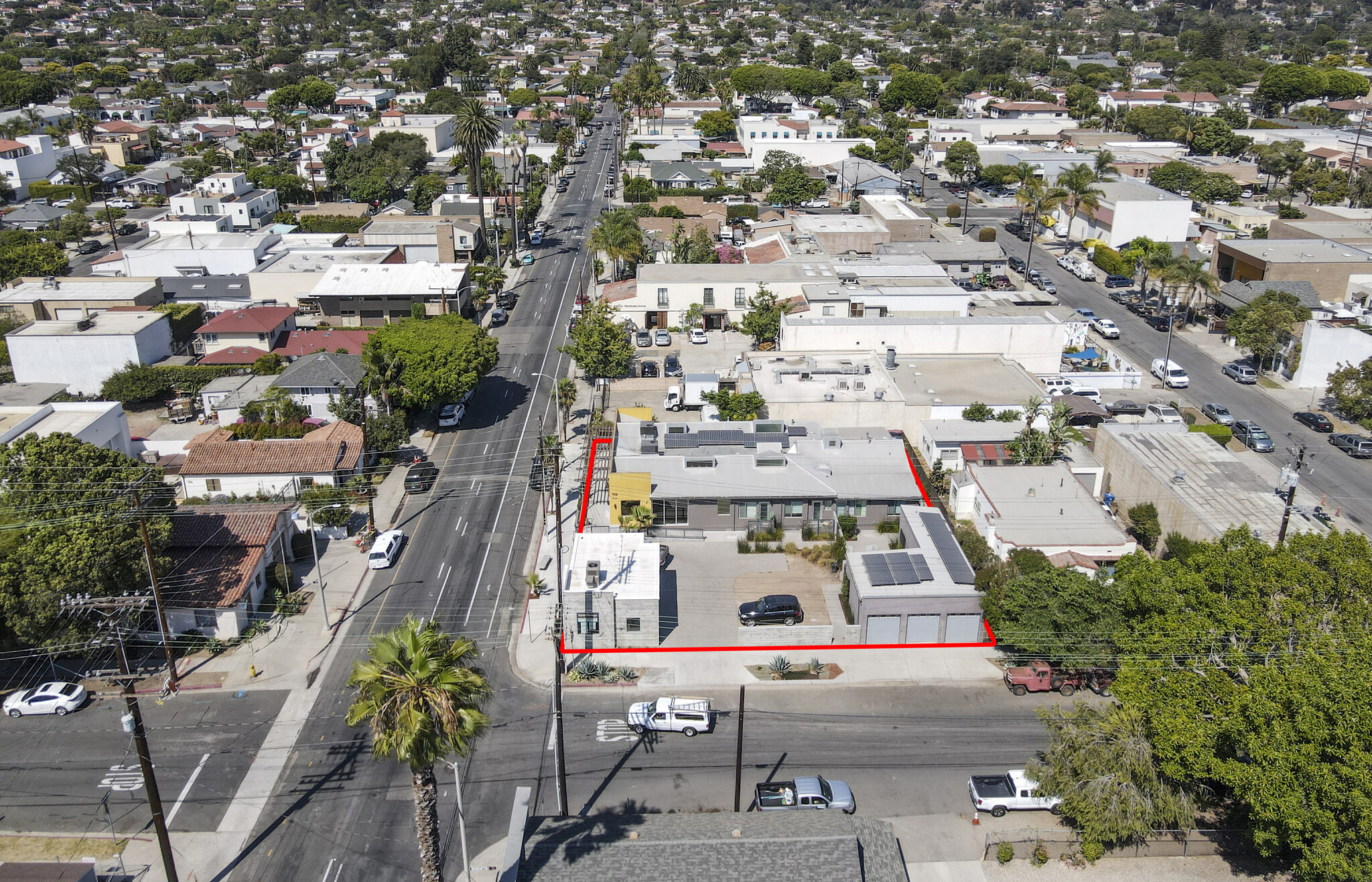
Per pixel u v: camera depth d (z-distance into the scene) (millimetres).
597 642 57000
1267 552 46250
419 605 60969
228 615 56719
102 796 45625
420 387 81750
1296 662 40469
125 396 91375
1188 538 63031
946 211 168000
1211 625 43656
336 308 110750
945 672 55156
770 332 101438
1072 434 74875
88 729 50219
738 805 43500
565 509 72938
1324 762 35969
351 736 49906
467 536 69188
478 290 119375
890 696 53000
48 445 55000
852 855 37875
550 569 64625
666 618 59688
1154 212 134375
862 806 45031
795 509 69188
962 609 56688
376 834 43625
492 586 63125
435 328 88312
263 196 154500
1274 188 171000
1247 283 110500
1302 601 43625
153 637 56812
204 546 60531
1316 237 126375
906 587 57562
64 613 50781
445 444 83875
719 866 37344
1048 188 140000
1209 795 42844
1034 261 140375
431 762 33531
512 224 139875
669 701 50219
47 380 95438
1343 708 35938
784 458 72188
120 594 52719
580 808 44750
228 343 98750
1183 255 114375
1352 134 196625
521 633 58344
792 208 162750
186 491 72812
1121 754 40656
